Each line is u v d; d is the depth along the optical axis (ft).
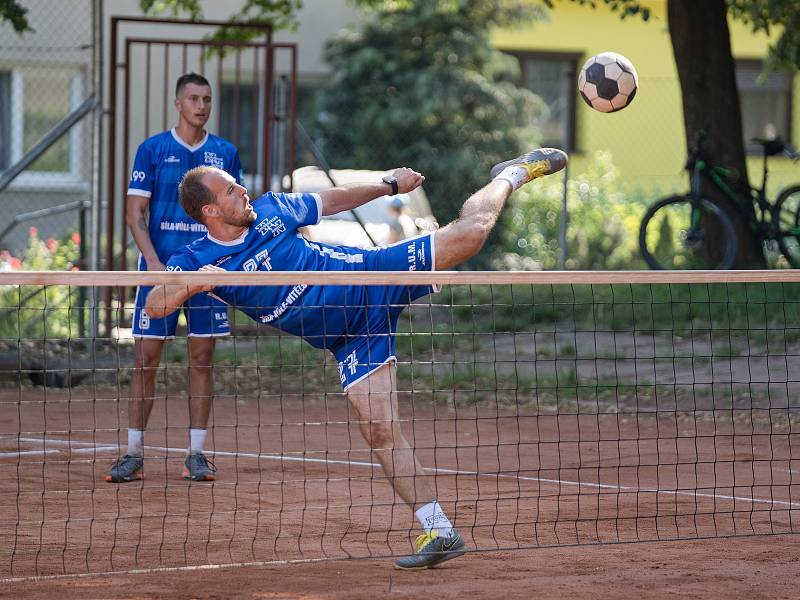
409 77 169.07
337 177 128.26
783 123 202.69
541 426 74.33
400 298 40.29
